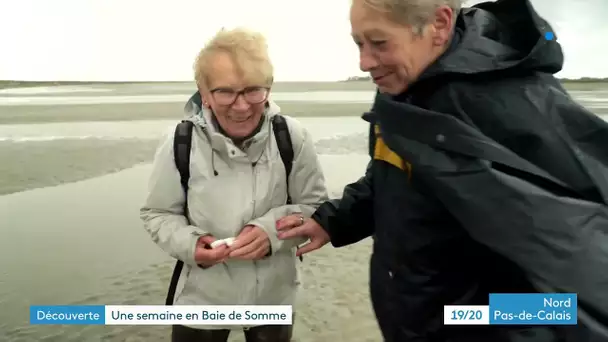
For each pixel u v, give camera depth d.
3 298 2.24
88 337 2.08
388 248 1.04
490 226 0.79
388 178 1.01
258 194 1.29
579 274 0.74
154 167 1.32
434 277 0.99
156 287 2.38
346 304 2.32
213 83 1.17
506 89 0.85
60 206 3.14
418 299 1.01
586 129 0.82
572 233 0.75
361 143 4.18
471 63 0.85
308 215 1.34
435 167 0.83
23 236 2.80
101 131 4.40
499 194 0.78
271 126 1.32
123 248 2.76
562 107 0.83
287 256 1.39
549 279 0.75
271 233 1.26
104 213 3.11
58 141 4.12
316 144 4.11
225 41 1.17
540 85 0.86
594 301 0.73
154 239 1.31
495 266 0.93
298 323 2.16
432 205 0.92
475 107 0.85
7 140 4.09
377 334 2.09
